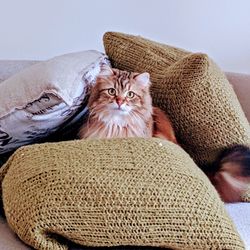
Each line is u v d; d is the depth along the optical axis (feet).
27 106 3.28
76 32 6.27
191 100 3.99
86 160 2.77
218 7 6.22
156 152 2.91
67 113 3.50
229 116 4.00
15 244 2.63
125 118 3.79
